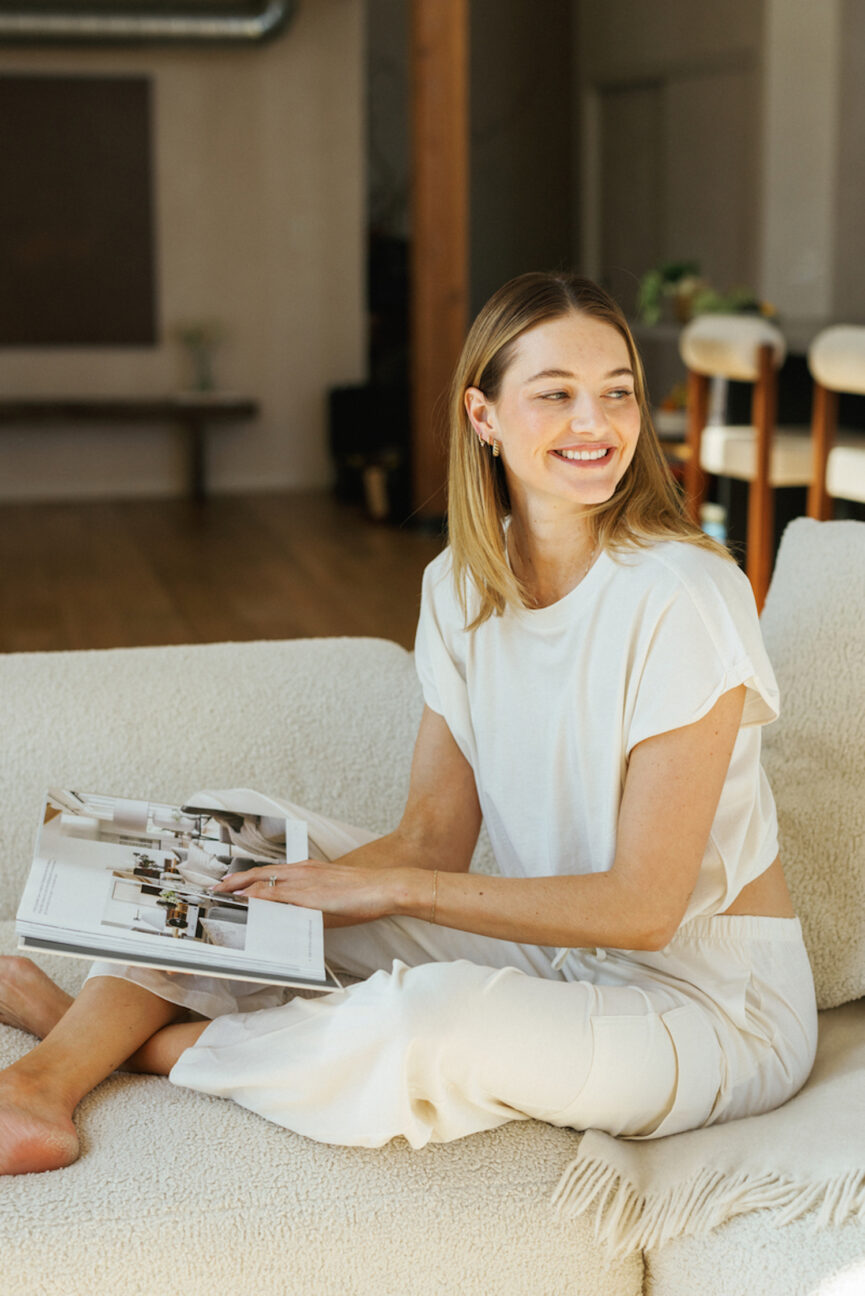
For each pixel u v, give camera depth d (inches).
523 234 396.8
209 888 59.8
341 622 206.5
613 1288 54.6
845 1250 49.1
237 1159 53.7
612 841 59.5
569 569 60.7
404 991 53.3
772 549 189.0
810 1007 61.1
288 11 300.5
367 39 381.4
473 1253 52.6
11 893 79.4
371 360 354.3
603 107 364.5
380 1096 52.7
